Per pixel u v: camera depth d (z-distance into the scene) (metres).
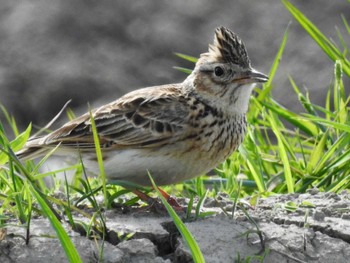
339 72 13.84
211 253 9.73
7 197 10.08
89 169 11.62
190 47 23.92
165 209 10.78
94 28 24.41
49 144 11.67
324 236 10.16
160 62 23.44
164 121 11.34
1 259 9.40
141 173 11.35
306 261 9.88
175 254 9.83
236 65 11.67
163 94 11.73
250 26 24.69
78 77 22.77
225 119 11.59
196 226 10.18
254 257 9.70
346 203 11.09
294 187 12.57
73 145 11.57
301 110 21.58
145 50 23.83
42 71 22.98
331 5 24.89
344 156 12.50
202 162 11.45
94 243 9.67
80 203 10.98
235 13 25.11
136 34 24.28
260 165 12.71
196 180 12.70
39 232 9.76
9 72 23.08
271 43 24.08
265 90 14.26
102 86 22.55
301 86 22.30
